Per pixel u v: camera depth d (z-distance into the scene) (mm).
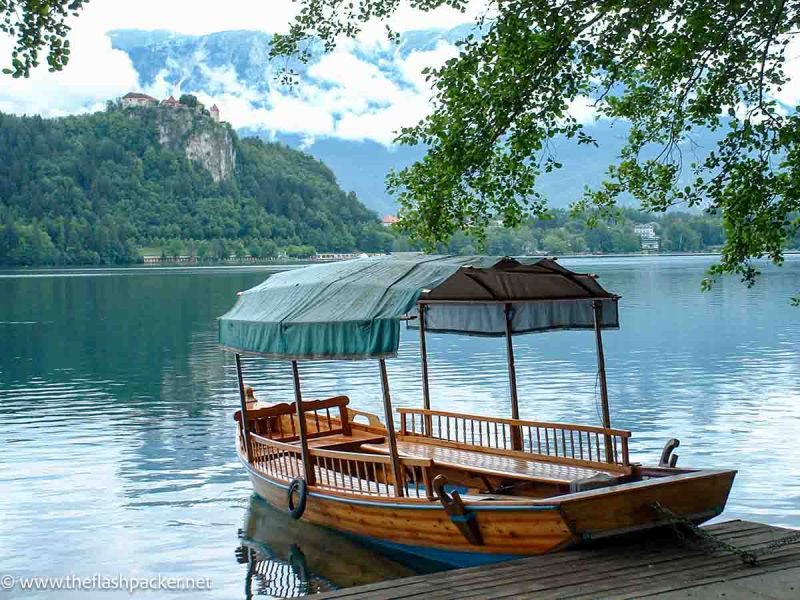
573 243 193375
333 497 11609
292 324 11148
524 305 12961
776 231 10617
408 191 11812
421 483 12250
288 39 12492
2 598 10242
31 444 18219
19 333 42969
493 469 11430
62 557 11578
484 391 24406
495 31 10602
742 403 21125
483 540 9586
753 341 34656
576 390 24016
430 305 14289
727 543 8391
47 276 127438
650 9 10336
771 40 10422
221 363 32062
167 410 22297
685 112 11594
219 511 13523
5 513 13484
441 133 11047
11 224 184125
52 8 8891
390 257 12203
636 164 12156
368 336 10117
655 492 8812
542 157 11367
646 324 42875
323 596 7555
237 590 10375
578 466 11531
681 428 18453
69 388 26094
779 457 15703
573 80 10734
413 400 23359
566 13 10398
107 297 73125
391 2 12062
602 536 8617
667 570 7883
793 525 12047
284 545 11867
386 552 11203
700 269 124312
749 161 10578
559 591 7426
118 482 15242
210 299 69938
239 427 15305
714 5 10367
